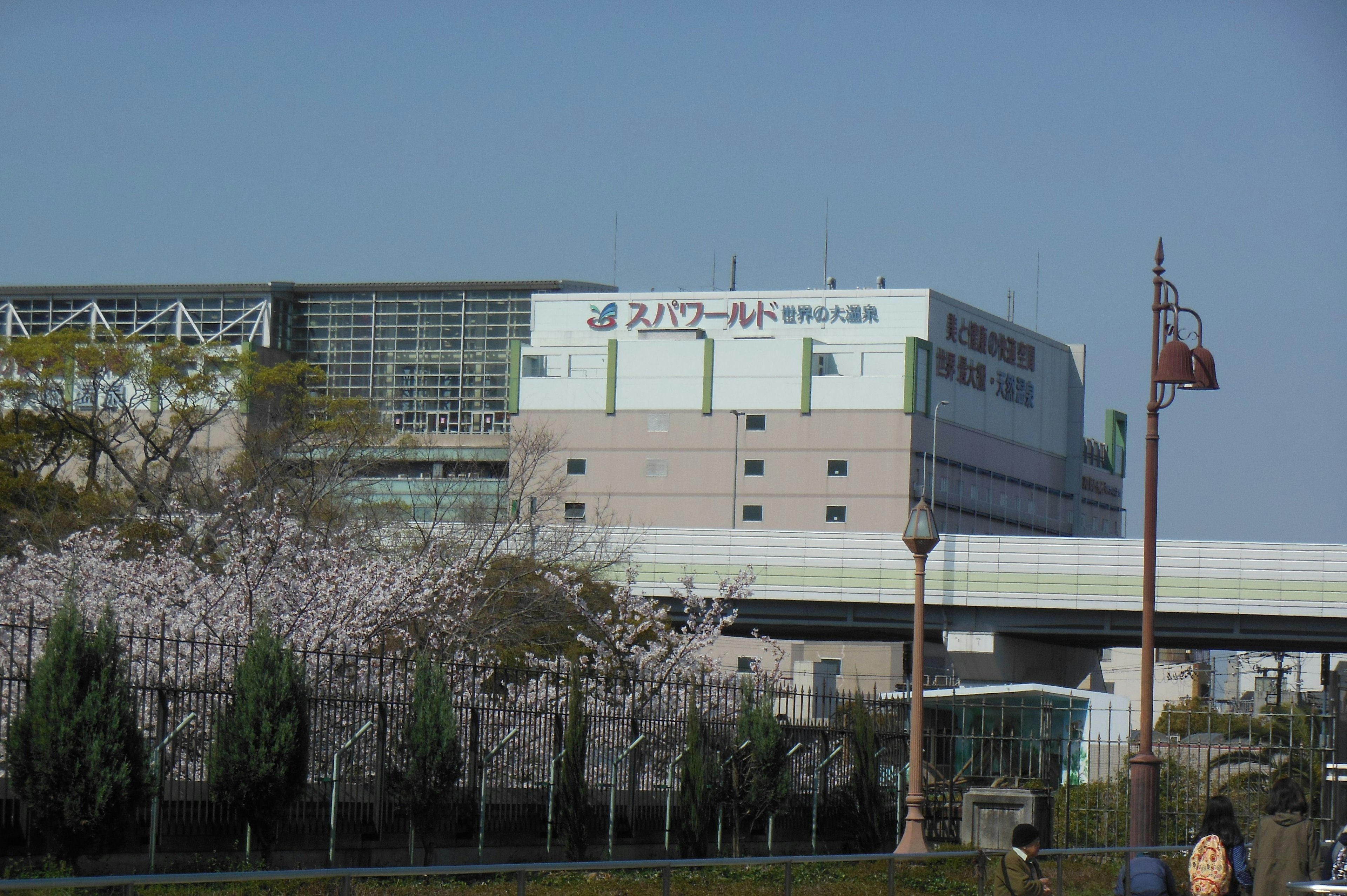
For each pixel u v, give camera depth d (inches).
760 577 2719.0
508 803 977.5
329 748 892.6
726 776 1105.4
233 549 1301.7
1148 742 916.6
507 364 6077.8
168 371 2674.7
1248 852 609.6
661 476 4781.0
